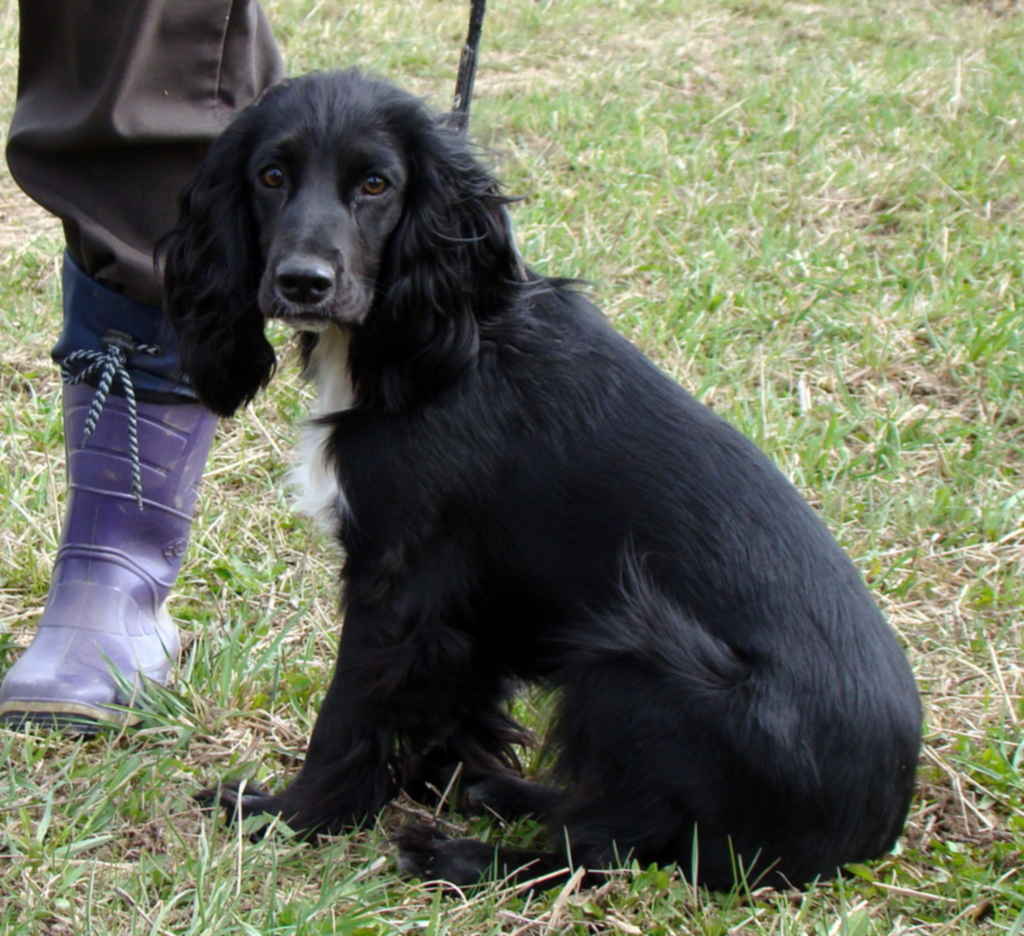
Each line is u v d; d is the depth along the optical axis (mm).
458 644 3900
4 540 5219
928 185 8289
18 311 6887
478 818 4070
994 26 11406
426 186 3855
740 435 3883
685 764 3480
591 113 9312
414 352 3797
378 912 3451
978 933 3461
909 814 3963
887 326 6816
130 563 4465
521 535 3803
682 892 3490
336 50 10383
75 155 4258
